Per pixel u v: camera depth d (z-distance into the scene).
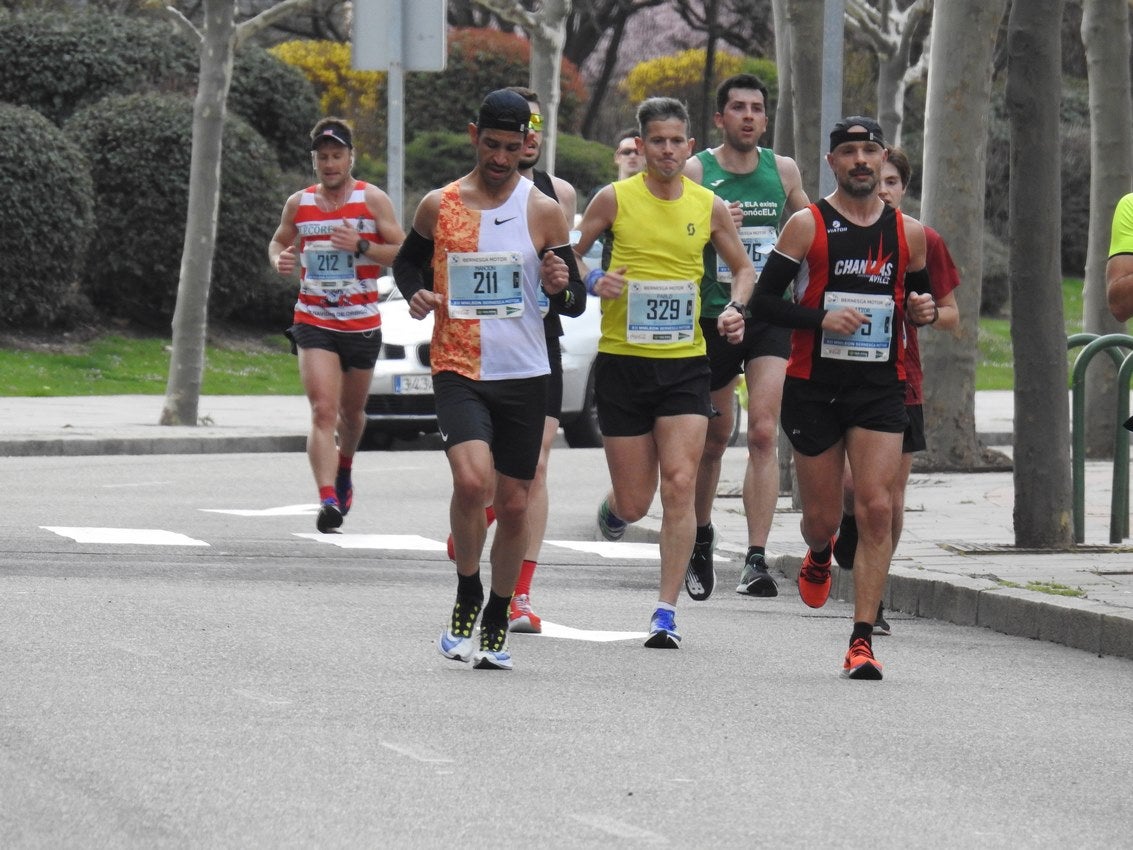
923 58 79.00
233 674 22.02
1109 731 20.52
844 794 17.22
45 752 17.94
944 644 26.23
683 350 25.17
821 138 40.38
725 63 138.00
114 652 23.16
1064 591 27.69
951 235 48.97
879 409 23.59
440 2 61.28
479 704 20.73
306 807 16.23
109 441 54.03
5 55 87.50
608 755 18.47
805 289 23.70
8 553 31.97
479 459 22.25
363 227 35.16
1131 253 22.55
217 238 82.06
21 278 76.12
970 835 15.98
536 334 22.80
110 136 80.88
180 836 15.31
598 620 27.31
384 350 55.25
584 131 143.50
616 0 142.38
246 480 46.06
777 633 26.58
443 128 111.81
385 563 32.50
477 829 15.66
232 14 59.03
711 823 16.05
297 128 93.44
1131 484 44.22
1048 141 31.89
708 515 28.41
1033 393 32.38
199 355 59.06
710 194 25.55
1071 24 129.88
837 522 25.05
